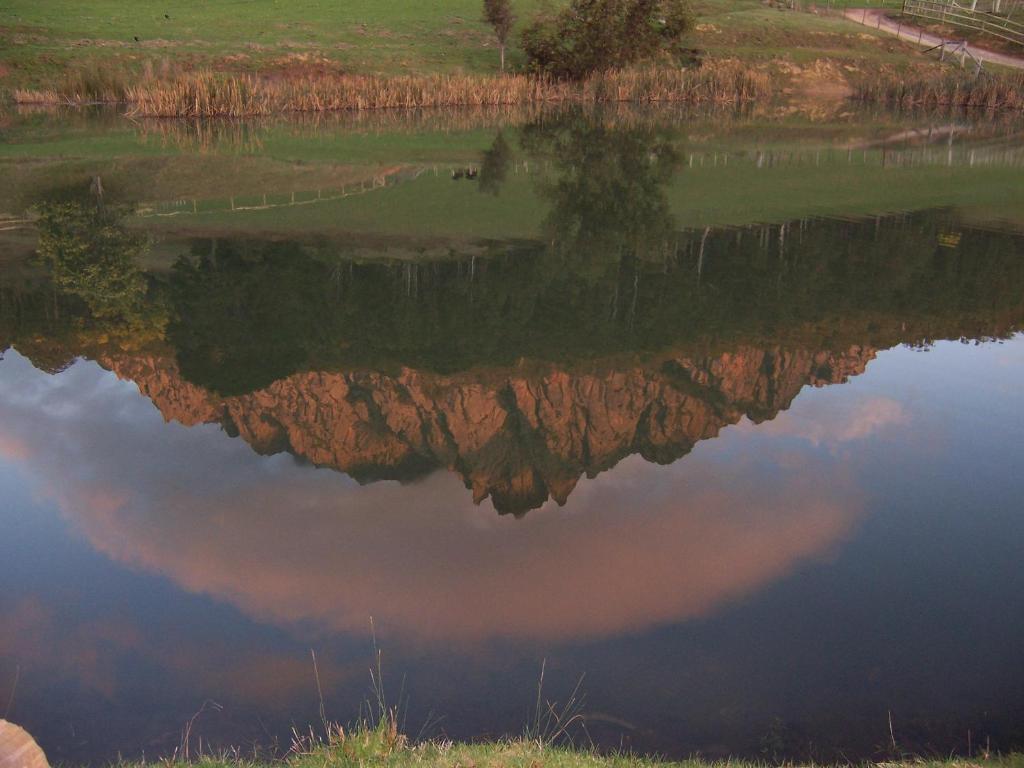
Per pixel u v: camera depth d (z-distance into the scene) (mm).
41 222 32500
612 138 57719
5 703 8977
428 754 7312
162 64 70688
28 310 23875
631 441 18312
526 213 36594
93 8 92938
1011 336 22500
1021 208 36938
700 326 24281
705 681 9367
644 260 30375
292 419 18703
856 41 94500
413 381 21344
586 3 82625
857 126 65625
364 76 77562
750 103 80312
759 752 8242
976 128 64750
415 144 53688
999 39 94938
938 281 27531
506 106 74812
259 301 25828
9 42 71375
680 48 86938
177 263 28625
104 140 51188
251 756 8062
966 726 8555
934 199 38844
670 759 8070
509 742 8109
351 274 28562
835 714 8805
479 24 98188
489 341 23797
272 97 67312
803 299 26156
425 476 17328
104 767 7895
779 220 35344
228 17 93312
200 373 20422
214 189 39188
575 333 24328
